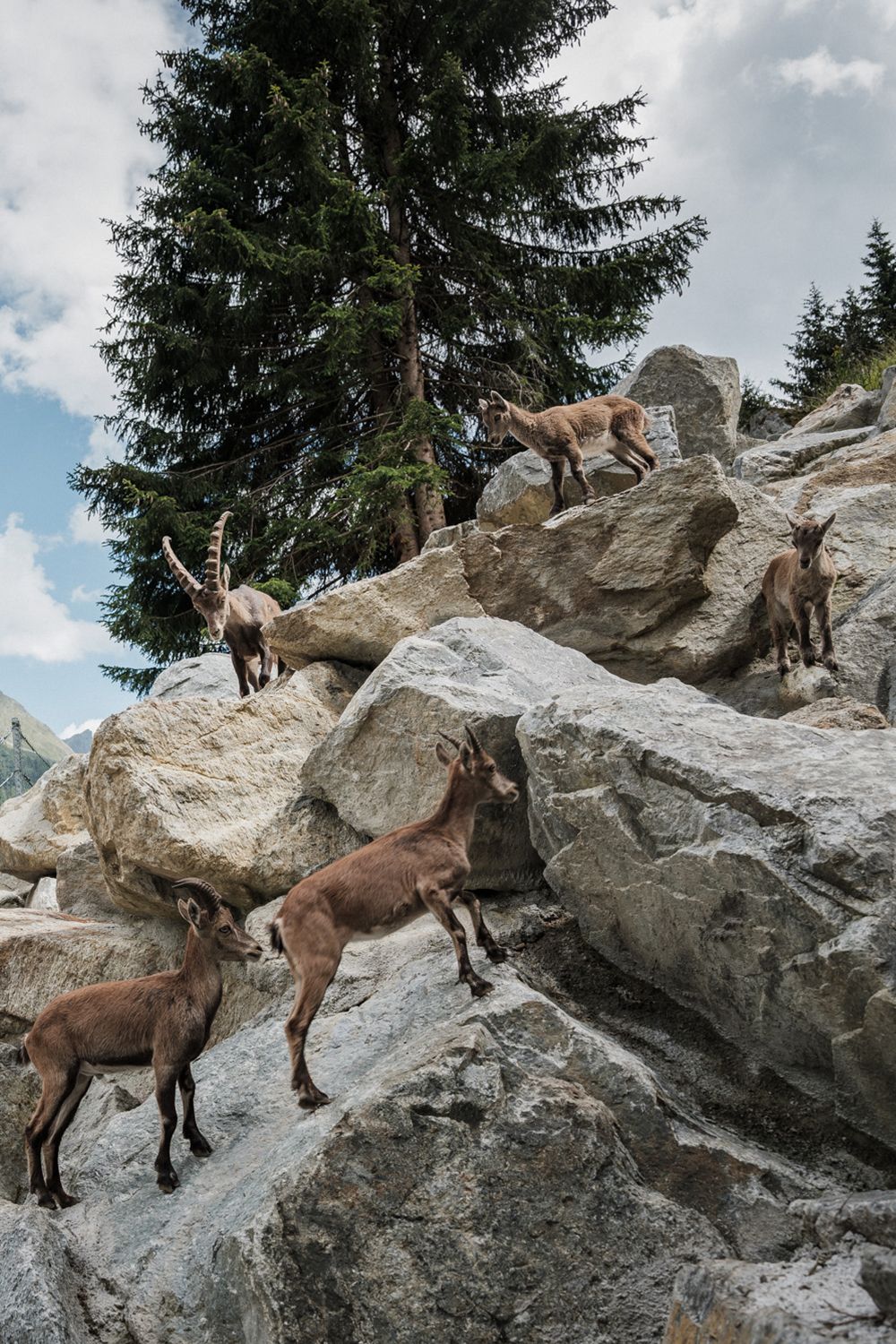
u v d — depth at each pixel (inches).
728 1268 150.4
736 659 381.1
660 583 372.5
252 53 781.3
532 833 262.7
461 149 808.3
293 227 780.0
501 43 871.1
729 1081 205.6
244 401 850.1
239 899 322.0
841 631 360.2
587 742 235.8
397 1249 171.0
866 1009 177.6
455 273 849.5
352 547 809.5
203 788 327.3
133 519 748.6
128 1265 195.5
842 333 1315.2
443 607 391.5
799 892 189.2
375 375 832.9
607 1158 179.0
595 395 858.8
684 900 210.7
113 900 355.6
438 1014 216.2
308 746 353.7
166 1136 211.0
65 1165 273.0
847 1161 186.4
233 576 778.8
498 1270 169.9
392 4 877.8
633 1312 165.5
